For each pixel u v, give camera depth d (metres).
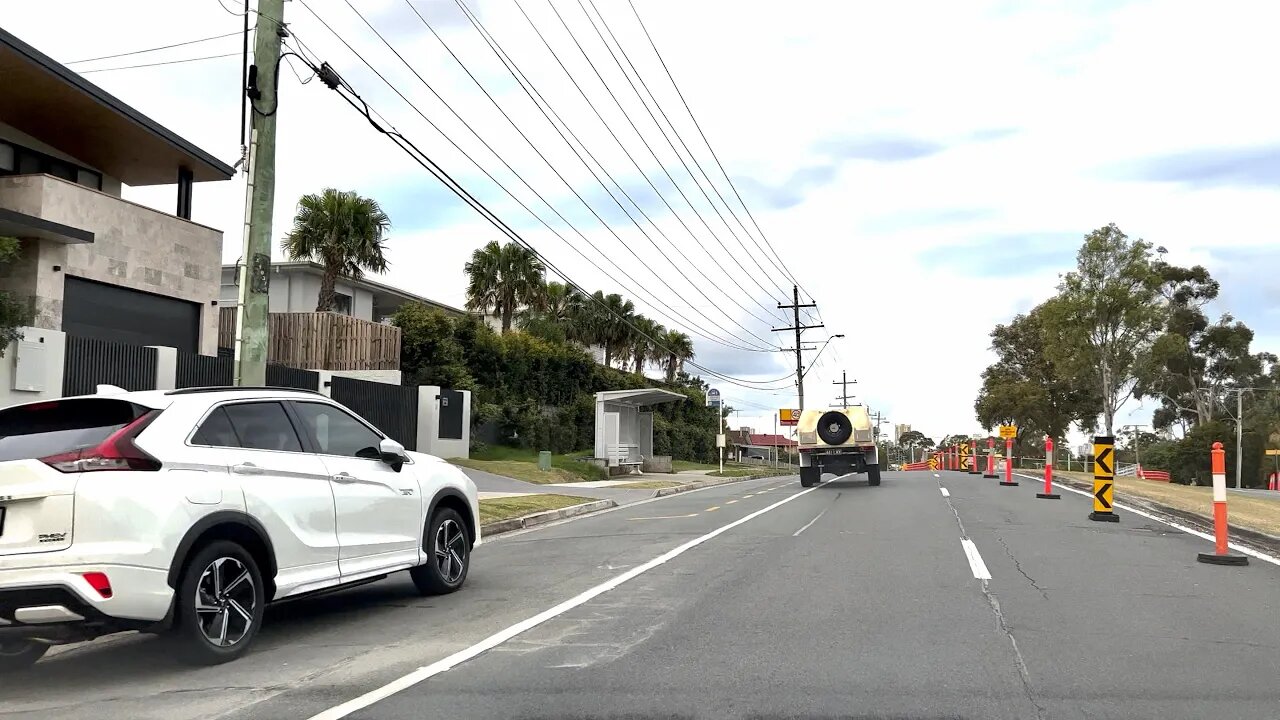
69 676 6.21
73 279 20.16
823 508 19.28
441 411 30.08
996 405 61.12
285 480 7.05
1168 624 7.58
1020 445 64.69
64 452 5.84
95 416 6.31
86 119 20.89
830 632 7.29
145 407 6.32
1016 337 62.72
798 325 57.66
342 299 39.44
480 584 9.84
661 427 53.38
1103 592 9.03
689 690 5.69
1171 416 78.62
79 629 5.70
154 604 5.84
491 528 15.81
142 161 23.61
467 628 7.60
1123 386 44.44
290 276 37.38
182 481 6.15
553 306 51.69
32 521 5.57
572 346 47.72
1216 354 69.69
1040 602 8.52
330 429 7.92
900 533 14.19
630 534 14.71
